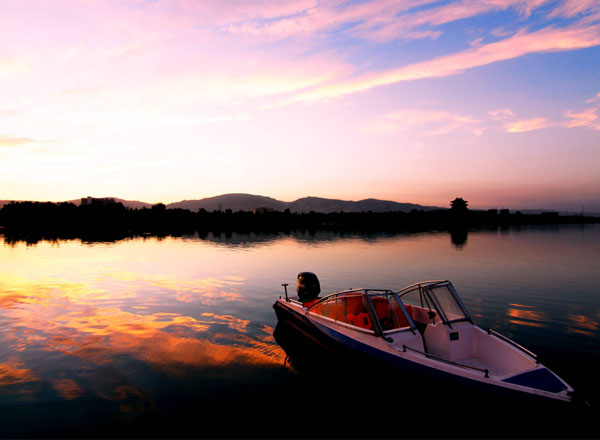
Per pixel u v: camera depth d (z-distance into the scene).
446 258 31.78
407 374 7.21
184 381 8.88
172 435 6.70
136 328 12.90
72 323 13.50
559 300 16.52
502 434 6.22
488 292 18.20
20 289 19.66
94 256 34.84
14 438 6.53
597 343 11.05
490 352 7.86
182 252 38.12
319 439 6.57
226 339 11.80
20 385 8.60
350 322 9.41
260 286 20.28
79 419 7.19
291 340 11.73
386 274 23.53
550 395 6.04
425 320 9.27
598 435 5.75
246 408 7.67
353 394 8.26
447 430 6.70
